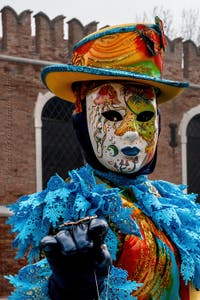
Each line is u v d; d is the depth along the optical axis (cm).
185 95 1944
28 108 1681
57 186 297
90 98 323
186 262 311
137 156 315
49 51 1731
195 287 323
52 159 1692
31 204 298
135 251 297
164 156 1897
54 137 1702
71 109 1725
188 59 1964
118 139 313
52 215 287
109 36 319
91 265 246
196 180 1948
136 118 317
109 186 319
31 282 284
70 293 249
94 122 319
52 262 246
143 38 318
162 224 318
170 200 334
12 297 283
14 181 1644
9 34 1684
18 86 1680
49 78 333
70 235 246
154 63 324
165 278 305
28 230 297
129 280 284
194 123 1962
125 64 318
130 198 321
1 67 1666
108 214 288
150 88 324
